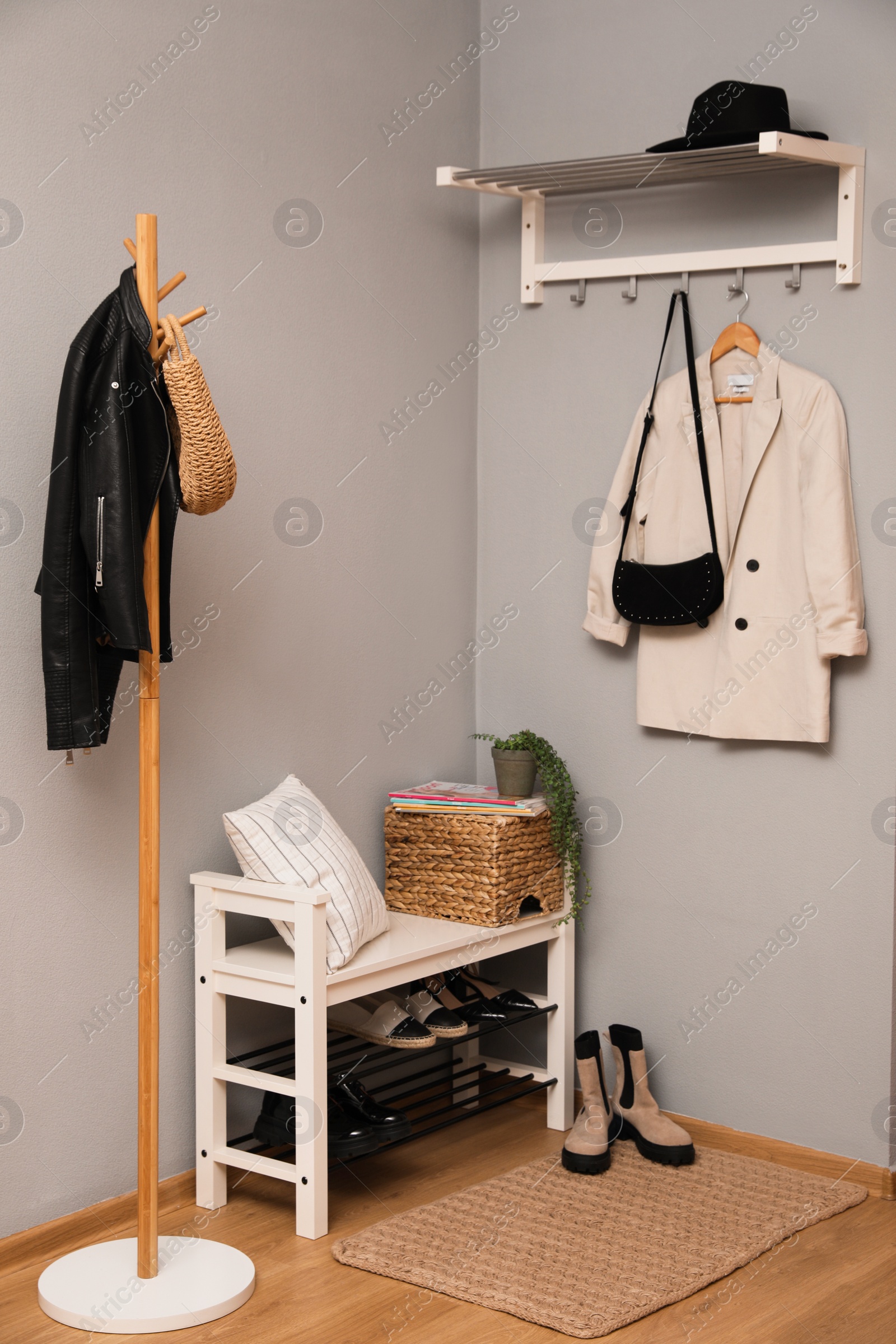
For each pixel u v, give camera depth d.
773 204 2.97
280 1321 2.23
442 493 3.36
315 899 2.48
